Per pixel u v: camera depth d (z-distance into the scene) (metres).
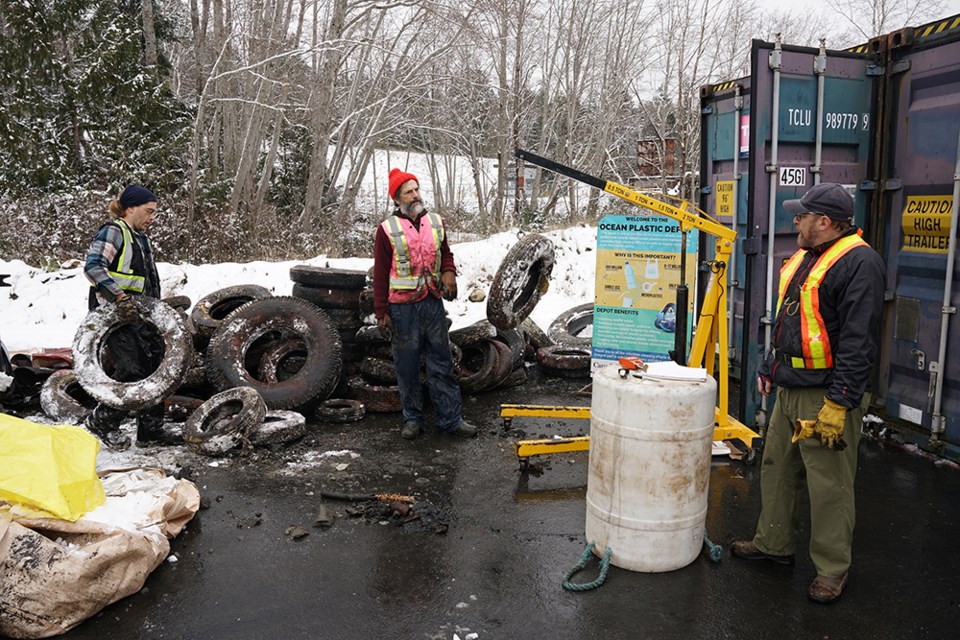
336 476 4.87
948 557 3.82
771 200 5.38
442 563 3.73
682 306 4.72
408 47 19.70
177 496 3.99
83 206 15.64
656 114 25.59
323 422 6.04
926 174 5.15
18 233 14.35
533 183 25.03
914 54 5.22
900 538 4.04
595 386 3.67
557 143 24.86
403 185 5.41
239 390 5.55
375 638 3.10
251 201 19.31
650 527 3.55
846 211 3.27
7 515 3.29
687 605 3.35
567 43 23.59
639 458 3.50
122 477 4.15
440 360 5.64
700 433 3.54
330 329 6.35
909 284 5.38
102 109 18.14
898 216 5.43
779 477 3.62
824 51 5.33
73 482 3.53
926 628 3.18
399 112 23.78
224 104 19.88
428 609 3.31
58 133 18.28
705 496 3.69
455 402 5.74
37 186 17.00
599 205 21.41
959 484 4.78
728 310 6.66
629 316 6.38
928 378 5.25
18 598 3.04
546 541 3.98
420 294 5.46
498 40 21.33
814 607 3.34
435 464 5.12
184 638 3.09
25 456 3.49
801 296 3.35
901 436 5.53
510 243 11.79
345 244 20.33
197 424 5.33
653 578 3.58
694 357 4.91
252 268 10.51
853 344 3.12
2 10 17.84
